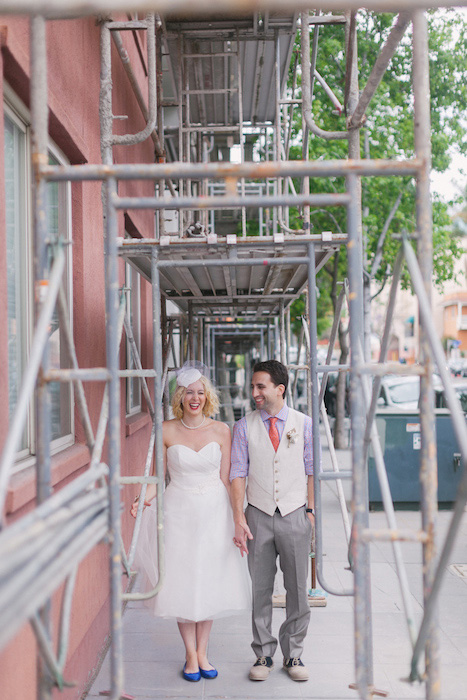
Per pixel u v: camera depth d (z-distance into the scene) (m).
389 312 2.39
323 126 12.44
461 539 6.86
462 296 41.38
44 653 1.84
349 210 2.13
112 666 2.10
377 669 3.72
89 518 1.97
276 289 5.66
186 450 3.62
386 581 5.40
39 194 2.02
